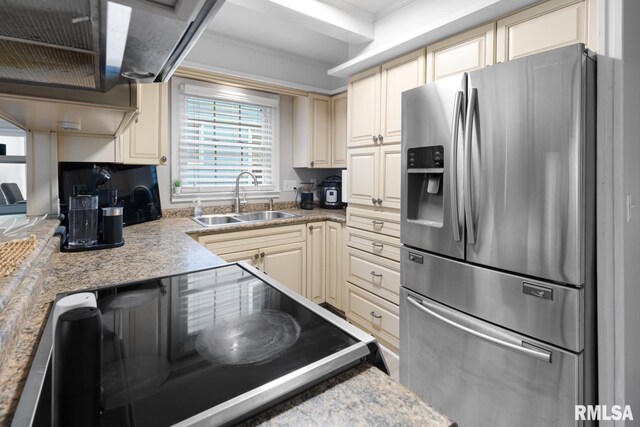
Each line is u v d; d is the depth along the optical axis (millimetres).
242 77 2727
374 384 541
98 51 735
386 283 2250
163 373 563
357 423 445
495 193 1327
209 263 1271
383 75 2197
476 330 1417
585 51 1126
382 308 2291
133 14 583
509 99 1268
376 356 632
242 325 753
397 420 450
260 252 2496
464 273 1468
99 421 444
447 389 1569
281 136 3316
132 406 477
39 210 1771
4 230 1218
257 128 3178
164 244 1610
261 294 956
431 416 458
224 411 454
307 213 3006
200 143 2861
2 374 522
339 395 510
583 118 1115
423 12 1961
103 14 577
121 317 799
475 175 1391
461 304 1487
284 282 2645
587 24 1284
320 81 3330
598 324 1209
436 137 1567
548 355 1195
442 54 1822
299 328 734
